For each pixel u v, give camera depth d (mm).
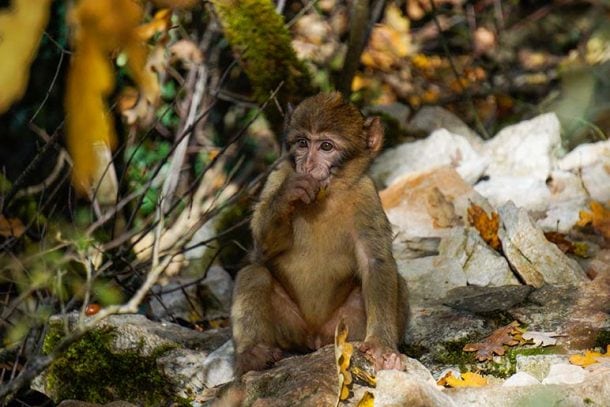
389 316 8922
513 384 8039
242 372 8539
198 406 8688
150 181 12164
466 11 20203
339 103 9500
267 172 9688
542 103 18328
